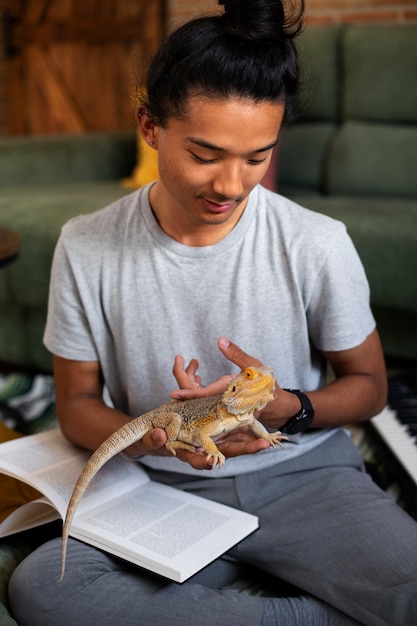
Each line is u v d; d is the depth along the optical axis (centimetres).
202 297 137
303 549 131
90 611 121
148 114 121
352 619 126
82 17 518
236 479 139
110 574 125
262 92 108
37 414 245
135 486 141
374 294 251
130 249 139
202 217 119
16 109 572
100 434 136
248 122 108
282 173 341
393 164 312
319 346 143
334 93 338
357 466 147
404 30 322
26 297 275
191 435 111
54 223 269
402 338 259
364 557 125
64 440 151
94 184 347
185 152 112
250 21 109
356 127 326
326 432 146
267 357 139
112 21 500
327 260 134
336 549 128
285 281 136
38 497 151
